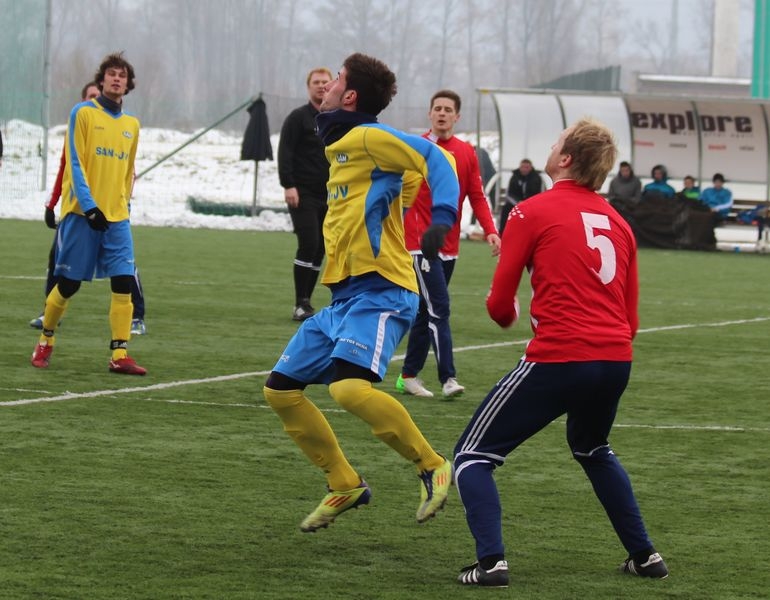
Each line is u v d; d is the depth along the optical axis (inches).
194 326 1070.4
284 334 1039.0
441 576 430.3
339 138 473.1
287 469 576.7
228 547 454.6
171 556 440.8
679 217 2475.4
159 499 516.4
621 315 426.0
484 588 417.1
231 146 3949.3
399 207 471.8
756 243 2608.3
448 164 456.8
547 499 539.8
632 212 2481.5
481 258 2044.8
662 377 894.4
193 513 498.0
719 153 2696.9
